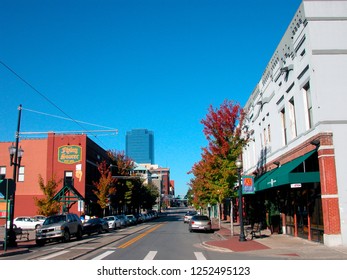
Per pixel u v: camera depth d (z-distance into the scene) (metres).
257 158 31.22
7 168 49.03
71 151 49.16
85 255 15.95
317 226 18.59
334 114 17.72
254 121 32.44
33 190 48.31
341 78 18.09
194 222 31.62
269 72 26.52
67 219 25.78
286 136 23.16
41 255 16.45
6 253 16.86
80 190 48.09
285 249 16.69
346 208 16.94
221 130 26.22
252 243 19.70
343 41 18.39
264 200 30.59
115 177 52.59
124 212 70.75
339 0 18.69
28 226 40.44
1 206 20.81
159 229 36.84
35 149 49.44
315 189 18.83
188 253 16.42
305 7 18.73
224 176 25.33
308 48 18.69
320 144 17.44
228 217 50.62
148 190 85.62
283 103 23.55
